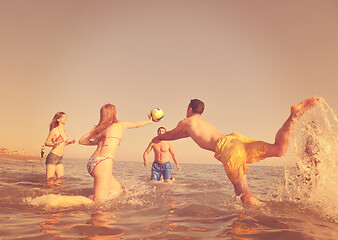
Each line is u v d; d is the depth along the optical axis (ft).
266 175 32.27
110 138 13.04
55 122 21.34
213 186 18.28
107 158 12.41
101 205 10.51
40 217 8.38
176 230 7.00
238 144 12.04
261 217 8.55
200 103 14.79
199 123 13.84
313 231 7.01
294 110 12.16
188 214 8.98
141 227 7.30
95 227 7.27
